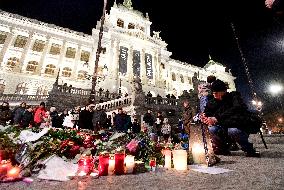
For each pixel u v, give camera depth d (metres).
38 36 35.44
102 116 11.93
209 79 6.19
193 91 18.70
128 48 38.09
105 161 3.15
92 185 2.50
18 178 2.76
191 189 2.21
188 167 3.55
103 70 32.72
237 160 4.11
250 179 2.49
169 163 3.67
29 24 34.69
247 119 4.39
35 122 11.23
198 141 3.93
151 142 4.55
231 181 2.47
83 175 2.99
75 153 3.96
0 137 3.46
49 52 35.19
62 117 12.05
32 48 34.28
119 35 37.47
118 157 3.21
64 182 2.66
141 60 38.16
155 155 4.14
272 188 2.08
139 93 17.77
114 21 40.34
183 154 3.43
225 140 5.17
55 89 22.22
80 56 36.81
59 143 3.82
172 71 46.22
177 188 2.28
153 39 40.97
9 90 30.23
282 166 3.14
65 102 22.19
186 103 9.23
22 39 34.16
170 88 41.19
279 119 31.89
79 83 34.75
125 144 4.51
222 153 5.23
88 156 3.20
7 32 33.38
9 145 3.37
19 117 10.55
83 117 10.23
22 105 11.05
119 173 3.16
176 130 13.86
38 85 32.28
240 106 4.46
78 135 4.36
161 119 15.07
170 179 2.74
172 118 19.52
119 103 18.53
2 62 31.52
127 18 42.31
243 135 4.46
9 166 2.80
